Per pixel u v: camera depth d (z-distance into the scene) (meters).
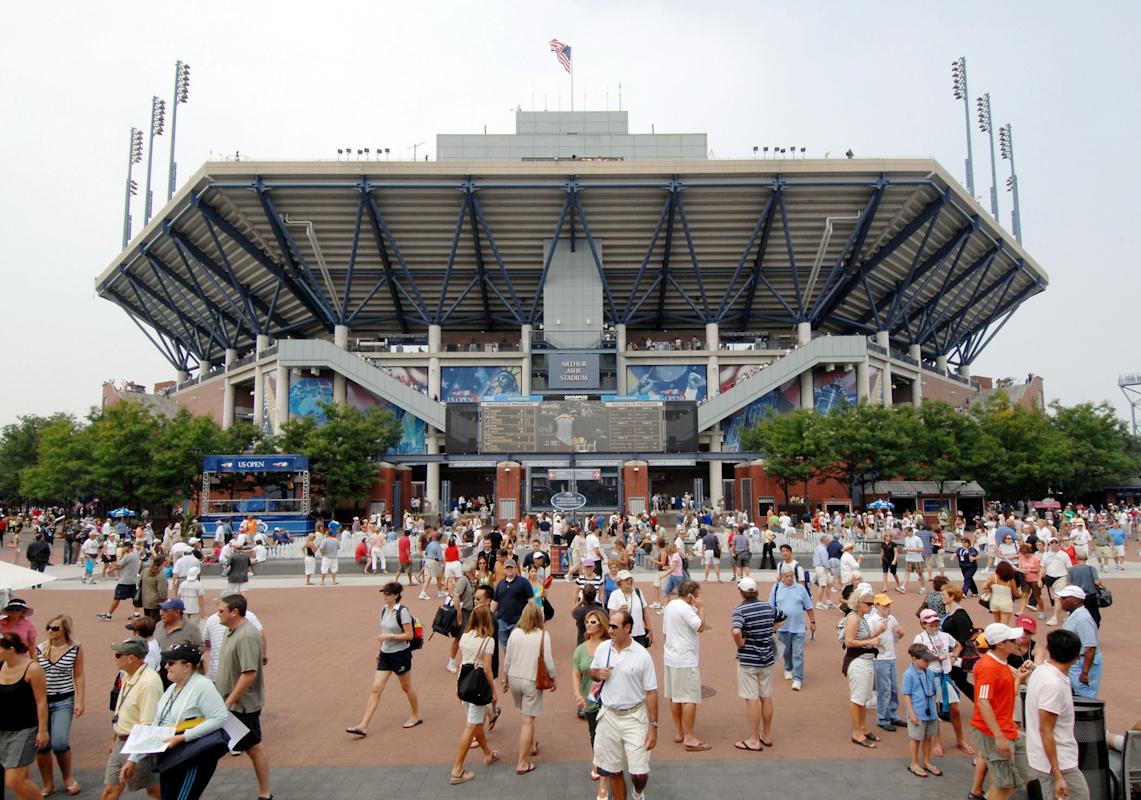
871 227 67.19
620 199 64.31
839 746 10.41
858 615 10.80
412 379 71.25
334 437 56.44
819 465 53.28
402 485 62.47
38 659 9.19
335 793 8.95
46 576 9.92
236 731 7.69
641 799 8.05
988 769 8.07
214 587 28.75
